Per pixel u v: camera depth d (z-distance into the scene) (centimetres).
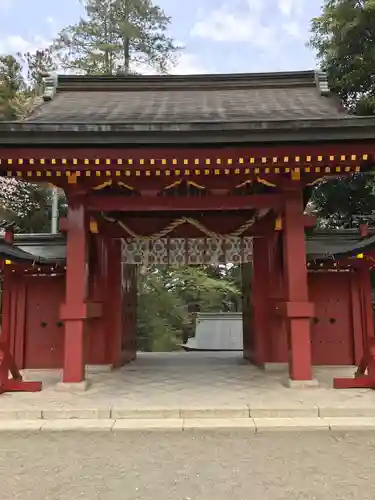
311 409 573
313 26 1577
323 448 467
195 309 2395
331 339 950
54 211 1823
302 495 360
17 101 1859
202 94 998
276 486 377
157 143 628
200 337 1723
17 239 1030
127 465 425
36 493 366
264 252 961
